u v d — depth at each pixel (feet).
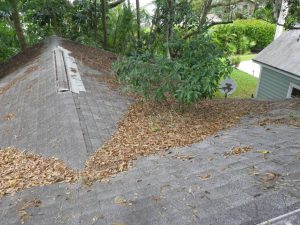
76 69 27.25
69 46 37.68
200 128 18.83
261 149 13.11
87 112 18.85
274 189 8.96
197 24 37.93
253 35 79.77
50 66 28.22
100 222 9.05
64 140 15.46
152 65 20.39
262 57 38.81
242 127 18.38
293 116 19.30
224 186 9.89
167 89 20.15
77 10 52.01
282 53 36.73
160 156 14.52
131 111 21.29
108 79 27.37
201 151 14.42
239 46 77.66
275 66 35.35
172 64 19.70
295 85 33.81
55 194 11.71
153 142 16.48
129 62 20.84
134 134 17.40
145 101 23.41
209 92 19.34
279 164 10.90
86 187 11.96
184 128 18.80
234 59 53.26
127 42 50.39
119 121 19.12
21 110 21.59
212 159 12.92
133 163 13.96
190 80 18.66
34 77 27.61
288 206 7.93
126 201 10.12
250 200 8.58
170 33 37.88
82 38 48.78
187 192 9.97
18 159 15.40
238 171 10.91
